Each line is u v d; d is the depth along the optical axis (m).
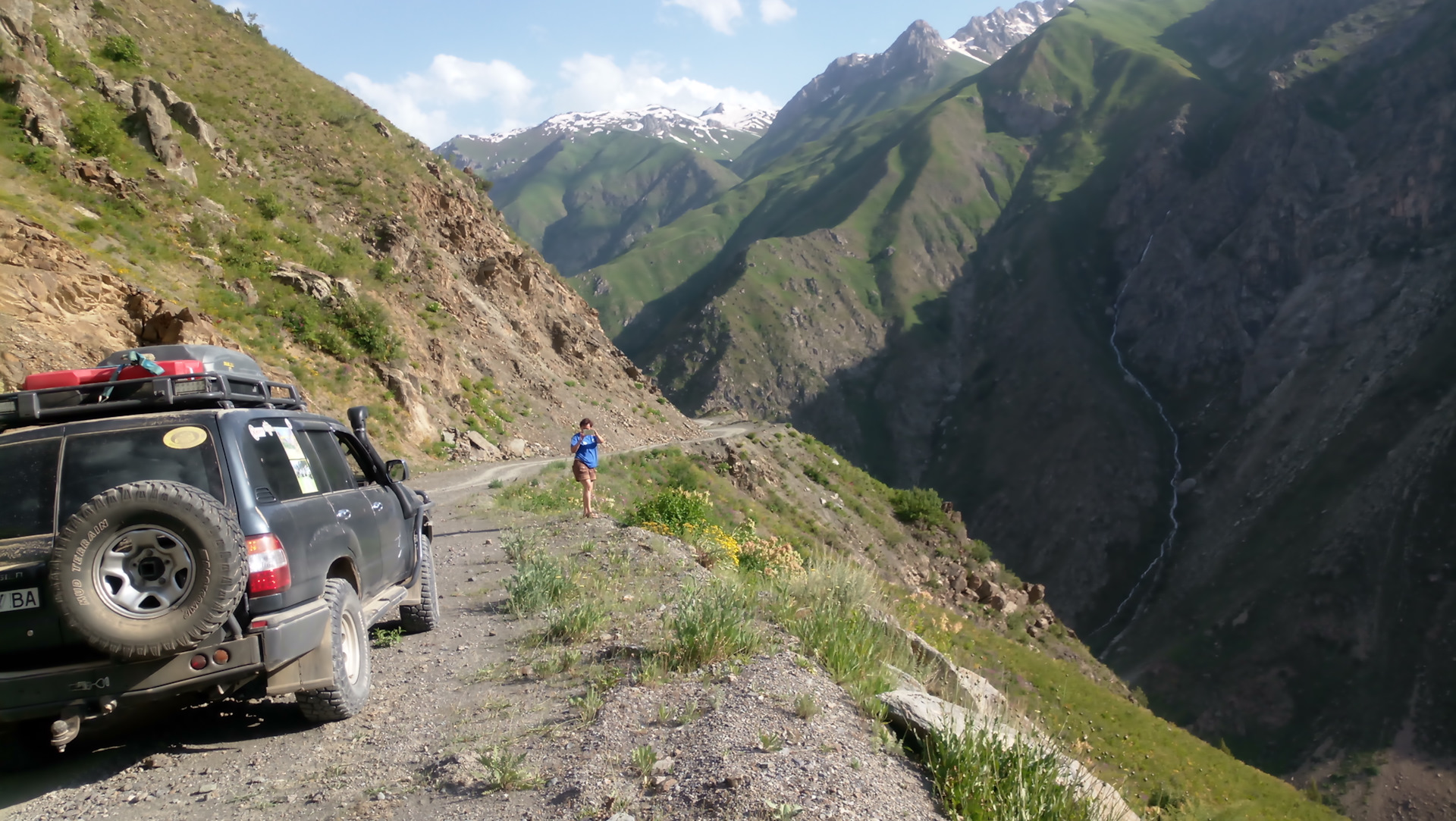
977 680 6.77
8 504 4.39
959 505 196.50
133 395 5.02
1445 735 97.69
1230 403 190.12
